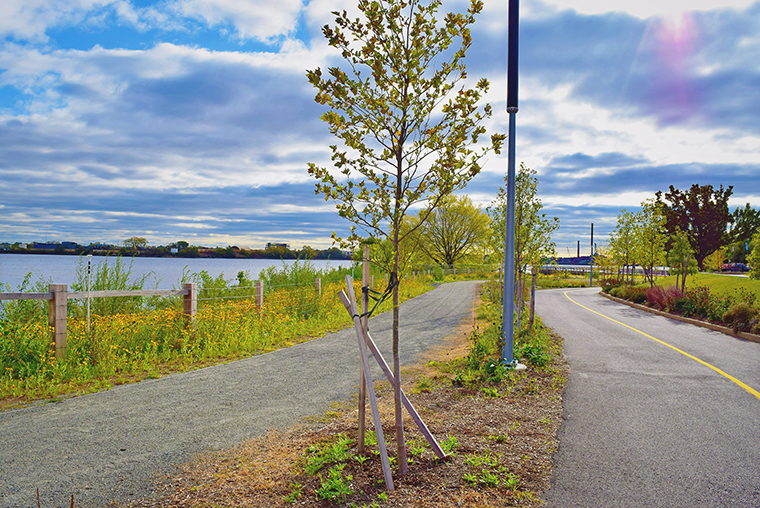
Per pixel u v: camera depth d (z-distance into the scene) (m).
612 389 7.12
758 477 4.03
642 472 4.12
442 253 61.66
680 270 23.02
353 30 4.02
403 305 22.56
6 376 7.28
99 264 11.23
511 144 8.54
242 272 17.25
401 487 3.74
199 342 10.17
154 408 6.18
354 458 4.31
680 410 6.04
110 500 3.65
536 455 4.48
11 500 3.65
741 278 27.94
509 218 8.48
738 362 9.35
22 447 4.78
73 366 8.03
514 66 8.54
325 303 16.62
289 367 8.80
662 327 15.31
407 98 3.98
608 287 33.75
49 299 8.20
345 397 6.77
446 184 4.12
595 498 3.62
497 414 5.79
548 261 14.79
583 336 13.09
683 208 50.19
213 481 3.96
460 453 4.47
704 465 4.29
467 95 4.07
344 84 4.03
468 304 23.11
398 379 4.03
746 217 51.25
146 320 10.28
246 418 5.75
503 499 3.57
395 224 4.17
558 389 7.09
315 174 4.14
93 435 5.14
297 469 4.16
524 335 11.45
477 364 8.32
